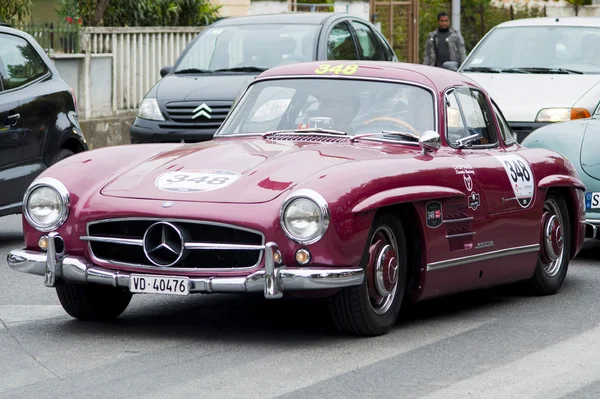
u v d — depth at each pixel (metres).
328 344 9.88
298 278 9.34
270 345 9.84
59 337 10.15
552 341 10.20
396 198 9.90
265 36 20.61
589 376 8.96
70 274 9.96
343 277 9.45
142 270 9.77
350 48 20.98
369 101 11.51
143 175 10.23
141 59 28.20
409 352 9.66
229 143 11.12
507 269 11.79
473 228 11.07
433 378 8.80
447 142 11.39
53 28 26.06
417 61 41.56
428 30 45.38
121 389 8.41
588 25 21.91
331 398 8.20
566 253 12.98
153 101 19.52
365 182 9.74
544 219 12.61
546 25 22.11
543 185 12.27
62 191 10.12
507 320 11.17
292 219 9.41
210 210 9.52
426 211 10.41
